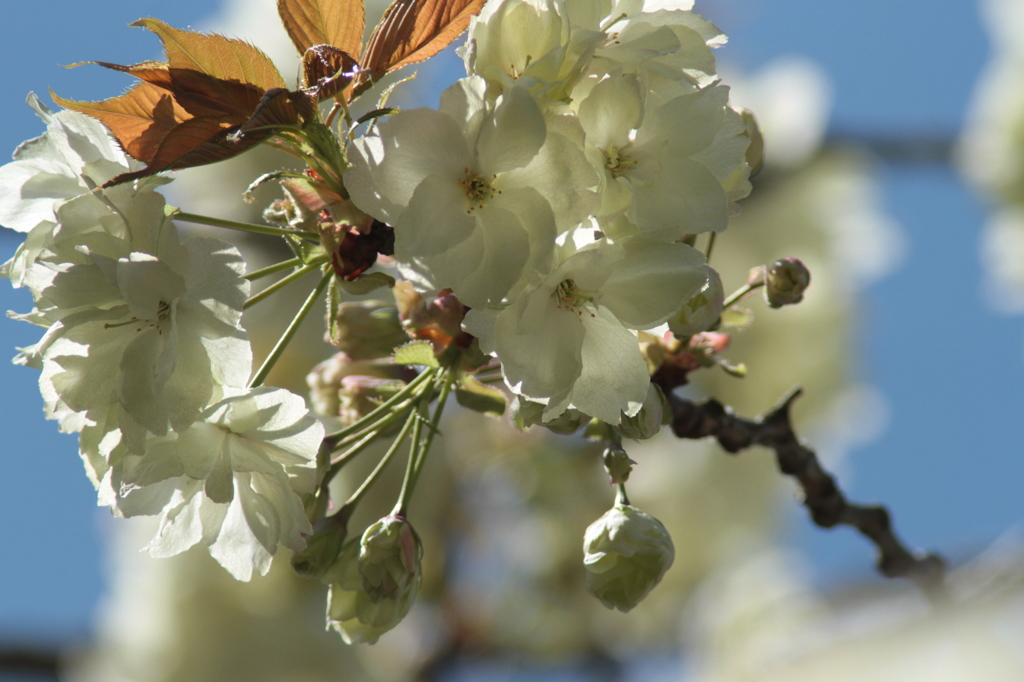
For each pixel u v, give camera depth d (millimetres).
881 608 808
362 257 617
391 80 933
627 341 611
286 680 1150
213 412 604
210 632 1146
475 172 594
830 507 698
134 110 608
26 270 615
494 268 592
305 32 612
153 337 602
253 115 593
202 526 621
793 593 1100
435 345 632
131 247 601
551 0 595
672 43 601
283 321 1084
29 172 621
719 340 651
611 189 596
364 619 621
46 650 1130
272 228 619
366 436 639
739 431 677
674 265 599
